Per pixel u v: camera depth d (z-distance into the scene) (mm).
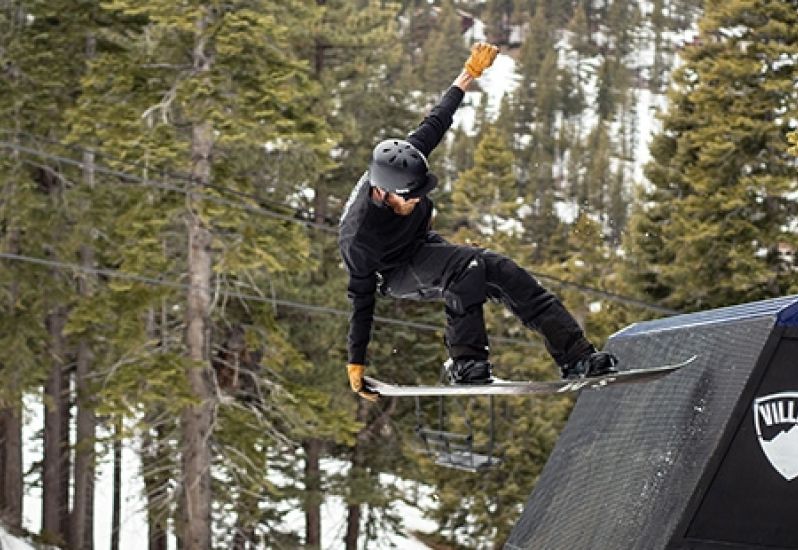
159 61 35312
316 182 49219
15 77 45719
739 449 11203
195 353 35625
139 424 34625
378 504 51312
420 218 10695
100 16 44781
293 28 40969
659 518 11602
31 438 70438
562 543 13594
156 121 35781
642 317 46281
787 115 40094
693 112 46219
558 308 10867
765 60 41906
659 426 12680
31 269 46594
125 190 36156
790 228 41781
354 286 10883
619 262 55500
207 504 35656
